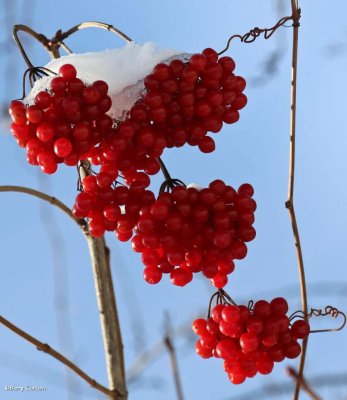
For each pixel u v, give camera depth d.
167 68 0.76
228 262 0.77
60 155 0.75
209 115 0.78
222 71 0.77
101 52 0.78
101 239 0.86
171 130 0.78
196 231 0.77
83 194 0.77
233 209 0.77
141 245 0.78
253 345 0.76
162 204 0.76
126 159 0.77
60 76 0.75
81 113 0.75
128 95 0.77
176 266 0.79
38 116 0.75
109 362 0.84
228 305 0.76
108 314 0.85
